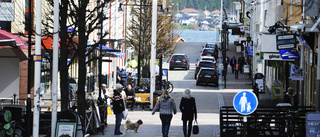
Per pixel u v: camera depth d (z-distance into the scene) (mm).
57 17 30203
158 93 57500
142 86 65062
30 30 30188
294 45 45562
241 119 33156
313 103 44156
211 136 37156
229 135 33094
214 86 89938
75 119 30594
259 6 91125
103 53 64625
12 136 29625
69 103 41938
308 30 36656
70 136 30422
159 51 94688
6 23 52375
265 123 33562
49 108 45375
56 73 30422
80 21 36375
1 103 53281
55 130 30578
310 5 36625
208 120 48312
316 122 27906
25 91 54156
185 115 33875
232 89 84750
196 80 95062
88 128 37125
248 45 97938
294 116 33406
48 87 60375
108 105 54125
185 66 118312
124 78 74938
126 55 118938
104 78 77750
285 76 63531
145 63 84500
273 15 60250
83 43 36500
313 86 44125
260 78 64312
